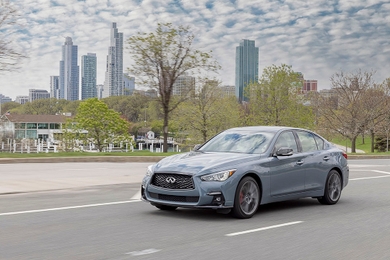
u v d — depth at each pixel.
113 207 10.13
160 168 8.94
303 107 50.28
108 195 12.01
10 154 25.36
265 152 9.51
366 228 8.36
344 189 14.07
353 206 10.84
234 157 9.12
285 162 9.73
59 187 13.55
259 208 10.34
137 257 6.18
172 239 7.25
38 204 10.45
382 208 10.58
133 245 6.84
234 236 7.52
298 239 7.41
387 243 7.23
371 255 6.52
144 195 9.15
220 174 8.61
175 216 9.16
